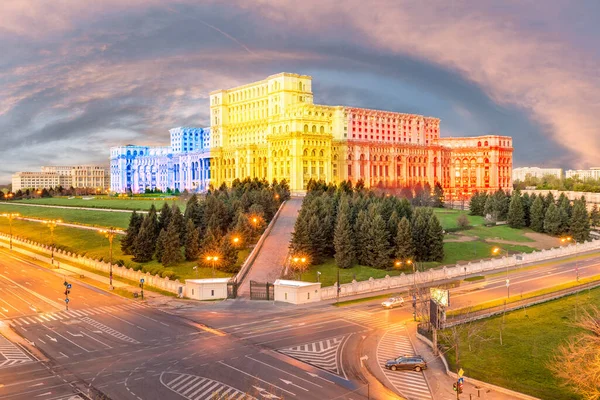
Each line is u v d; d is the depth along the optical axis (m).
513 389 62.00
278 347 78.12
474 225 191.25
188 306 104.44
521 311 95.19
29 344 80.19
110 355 74.88
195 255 135.62
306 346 78.75
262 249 142.00
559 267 141.00
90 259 148.00
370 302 106.81
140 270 130.12
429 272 127.88
